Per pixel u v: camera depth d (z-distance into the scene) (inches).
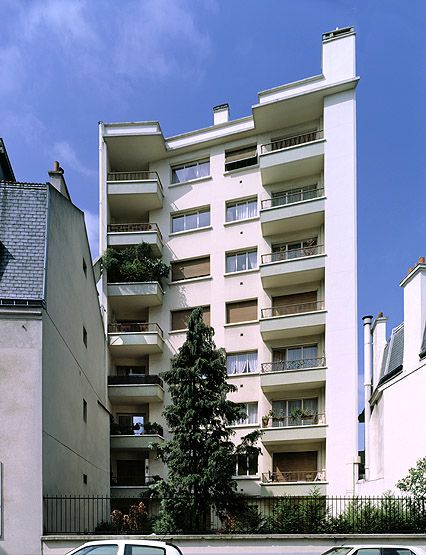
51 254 561.3
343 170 1080.8
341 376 992.2
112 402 1129.4
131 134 1226.6
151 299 1173.7
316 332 1059.3
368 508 543.5
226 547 487.2
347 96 1107.9
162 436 1069.8
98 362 875.4
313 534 492.7
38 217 561.6
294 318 1043.9
